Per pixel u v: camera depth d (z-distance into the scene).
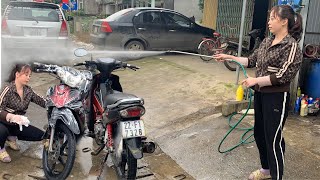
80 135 3.66
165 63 8.91
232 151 4.12
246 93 5.56
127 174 3.18
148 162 3.98
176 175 3.69
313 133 4.60
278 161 3.04
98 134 3.53
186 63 8.99
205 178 3.62
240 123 4.89
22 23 8.32
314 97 5.47
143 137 3.21
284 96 2.97
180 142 4.45
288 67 2.81
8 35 8.23
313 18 5.72
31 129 3.95
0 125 3.67
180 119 5.17
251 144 4.26
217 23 11.73
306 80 5.56
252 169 3.75
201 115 5.32
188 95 6.22
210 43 9.41
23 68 3.71
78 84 3.53
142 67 8.58
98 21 9.87
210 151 4.16
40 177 3.56
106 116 3.25
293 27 2.90
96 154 3.88
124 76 7.75
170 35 10.08
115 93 3.37
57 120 3.51
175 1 15.49
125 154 3.21
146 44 9.88
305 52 5.46
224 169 3.78
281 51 2.88
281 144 3.12
